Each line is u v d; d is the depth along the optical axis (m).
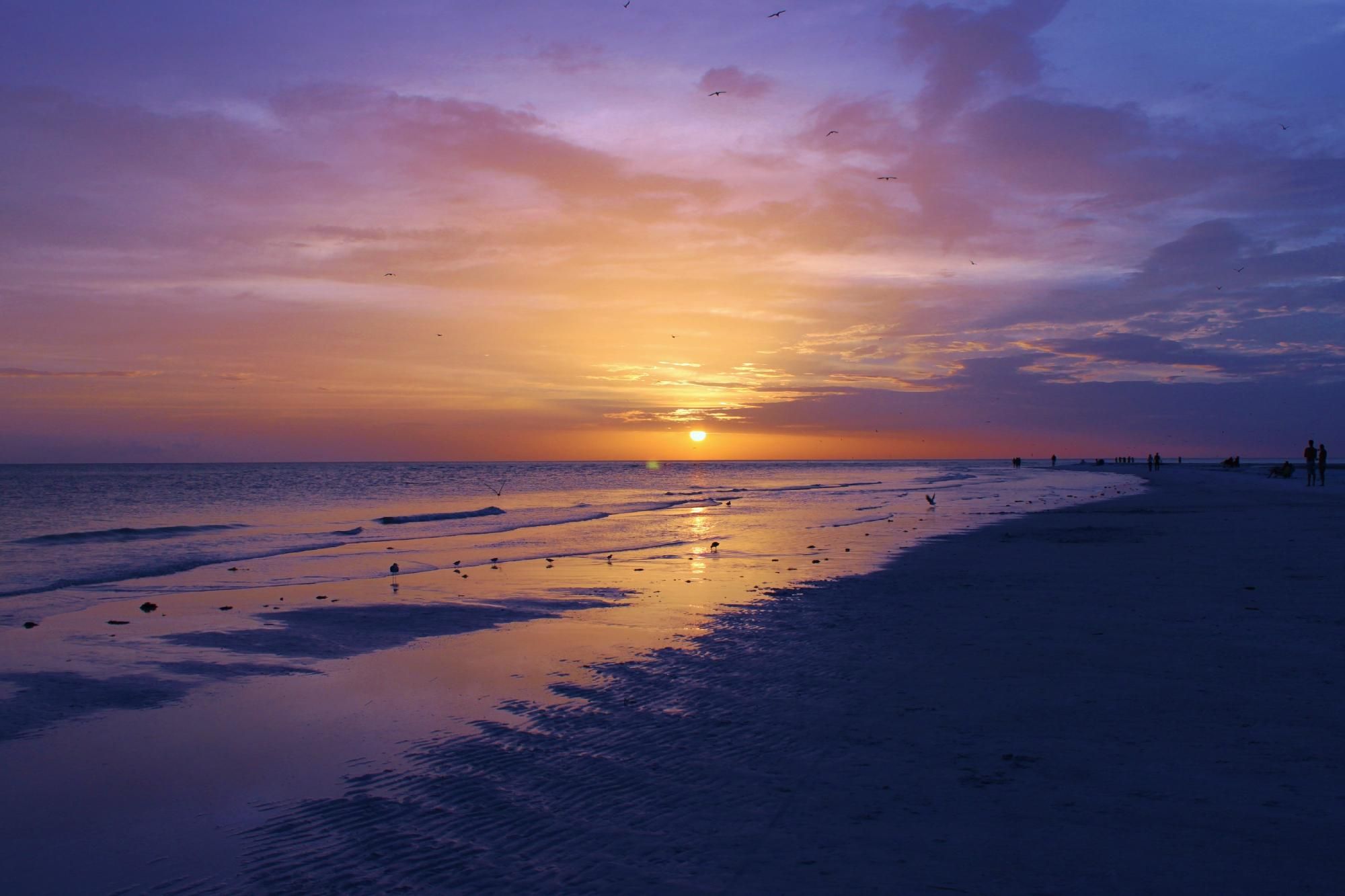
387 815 5.05
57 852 4.65
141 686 8.16
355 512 35.19
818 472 143.62
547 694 7.73
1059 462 197.38
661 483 77.75
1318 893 3.75
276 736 6.63
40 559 18.72
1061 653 8.54
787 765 5.66
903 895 3.85
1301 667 7.71
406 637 10.38
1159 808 4.71
